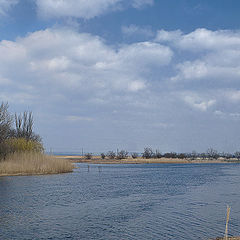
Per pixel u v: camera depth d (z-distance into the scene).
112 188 33.59
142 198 26.58
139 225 16.80
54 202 23.94
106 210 21.05
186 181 42.91
